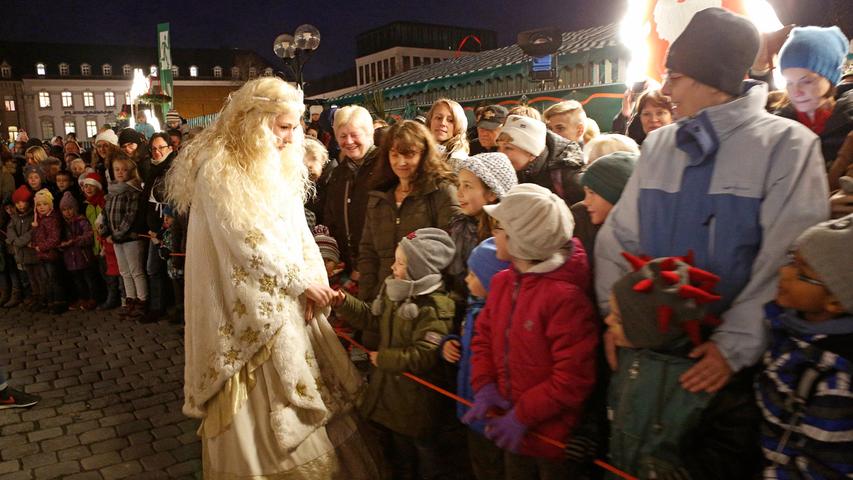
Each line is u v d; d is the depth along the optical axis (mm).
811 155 1582
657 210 1748
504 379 2072
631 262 1679
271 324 2361
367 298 3084
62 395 3939
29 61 64500
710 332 1689
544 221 1919
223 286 2375
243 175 2369
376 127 5016
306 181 2732
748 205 1606
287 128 2490
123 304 5902
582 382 1904
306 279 2463
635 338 1605
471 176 2562
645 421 1669
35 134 64938
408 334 2424
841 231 1387
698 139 1670
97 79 65625
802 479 1469
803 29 2232
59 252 5941
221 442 2375
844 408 1398
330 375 2611
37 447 3250
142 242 5508
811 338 1448
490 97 6922
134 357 4633
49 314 5910
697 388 1604
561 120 3537
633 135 3834
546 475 2041
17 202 5953
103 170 7254
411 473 2631
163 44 16906
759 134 1623
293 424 2398
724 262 1629
